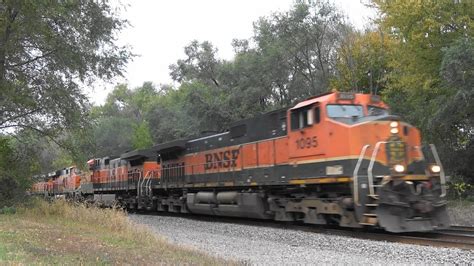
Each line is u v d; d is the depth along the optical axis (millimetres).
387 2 24062
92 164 38406
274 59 38375
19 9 18609
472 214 18672
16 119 22281
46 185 50375
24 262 7602
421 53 23469
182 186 24234
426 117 24188
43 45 20344
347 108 14414
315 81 37938
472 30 21594
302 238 12836
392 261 9234
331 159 13852
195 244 12164
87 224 15383
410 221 12539
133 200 30719
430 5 21797
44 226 14477
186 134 45562
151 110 58125
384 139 13352
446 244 11086
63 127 22375
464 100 20703
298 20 37031
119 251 9523
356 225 13352
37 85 21516
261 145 17797
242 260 8898
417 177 13023
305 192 15859
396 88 27812
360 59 34469
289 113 16016
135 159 30359
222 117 42438
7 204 21406
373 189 12617
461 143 25891
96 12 21281
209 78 50406
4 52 19688
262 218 18359
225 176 20266
